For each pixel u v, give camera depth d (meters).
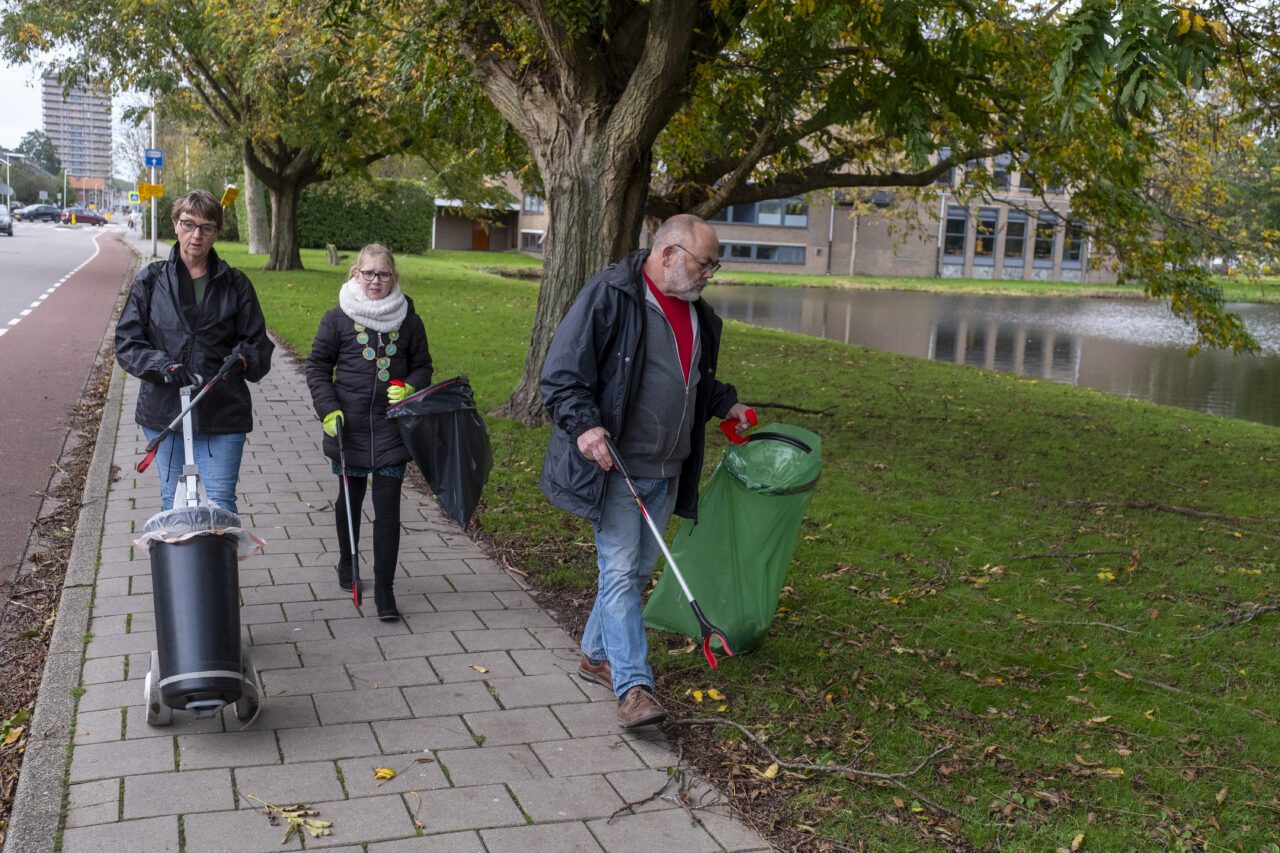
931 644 5.02
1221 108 11.16
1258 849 3.42
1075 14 5.69
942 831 3.45
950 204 63.47
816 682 4.50
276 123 24.67
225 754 3.71
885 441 10.45
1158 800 3.69
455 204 62.53
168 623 3.62
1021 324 33.09
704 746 3.96
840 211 63.09
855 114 10.05
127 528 6.26
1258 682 4.75
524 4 8.48
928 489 8.24
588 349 3.89
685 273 3.90
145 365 4.24
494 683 4.40
